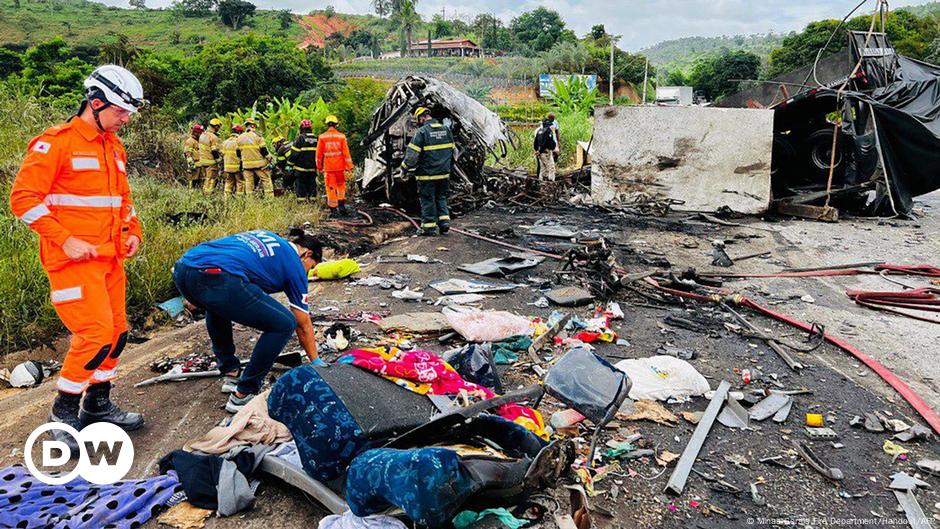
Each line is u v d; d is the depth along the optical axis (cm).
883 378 475
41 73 4750
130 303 625
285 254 394
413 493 248
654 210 1194
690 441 375
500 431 309
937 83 1141
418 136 936
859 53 1187
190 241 786
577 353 390
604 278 690
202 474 319
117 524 288
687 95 5488
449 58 11294
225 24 16638
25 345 548
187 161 1401
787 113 1274
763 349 534
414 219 1122
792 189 1258
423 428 288
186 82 4322
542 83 6294
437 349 516
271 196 1150
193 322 616
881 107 1118
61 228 344
